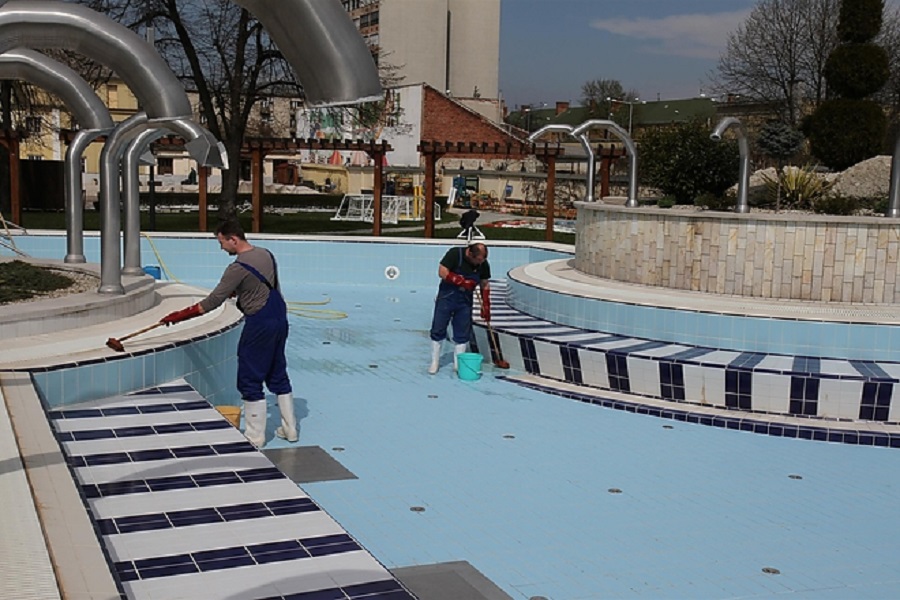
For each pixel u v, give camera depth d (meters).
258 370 6.16
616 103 62.19
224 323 7.52
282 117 45.50
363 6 68.81
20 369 5.66
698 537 4.95
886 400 7.18
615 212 10.59
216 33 22.81
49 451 4.36
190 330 7.15
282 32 2.14
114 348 6.23
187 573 3.55
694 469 6.18
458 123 45.97
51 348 6.26
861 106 19.41
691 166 17.89
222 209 22.50
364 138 45.00
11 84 28.61
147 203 34.56
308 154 53.69
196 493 4.44
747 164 9.70
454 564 4.47
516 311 10.64
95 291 7.88
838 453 6.68
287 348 9.93
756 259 9.27
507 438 6.75
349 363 9.22
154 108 4.54
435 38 66.81
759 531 5.08
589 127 12.34
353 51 2.15
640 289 9.96
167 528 4.01
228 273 5.98
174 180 47.88
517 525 5.02
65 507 3.69
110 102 44.47
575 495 5.56
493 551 4.66
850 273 8.97
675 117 58.59
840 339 7.99
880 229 8.86
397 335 10.87
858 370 7.52
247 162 54.44
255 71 22.92
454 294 8.66
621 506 5.40
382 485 5.61
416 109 45.50
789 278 9.15
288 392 6.38
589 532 4.96
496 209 38.91
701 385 7.67
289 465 5.93
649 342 8.69
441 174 45.22
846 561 4.70
